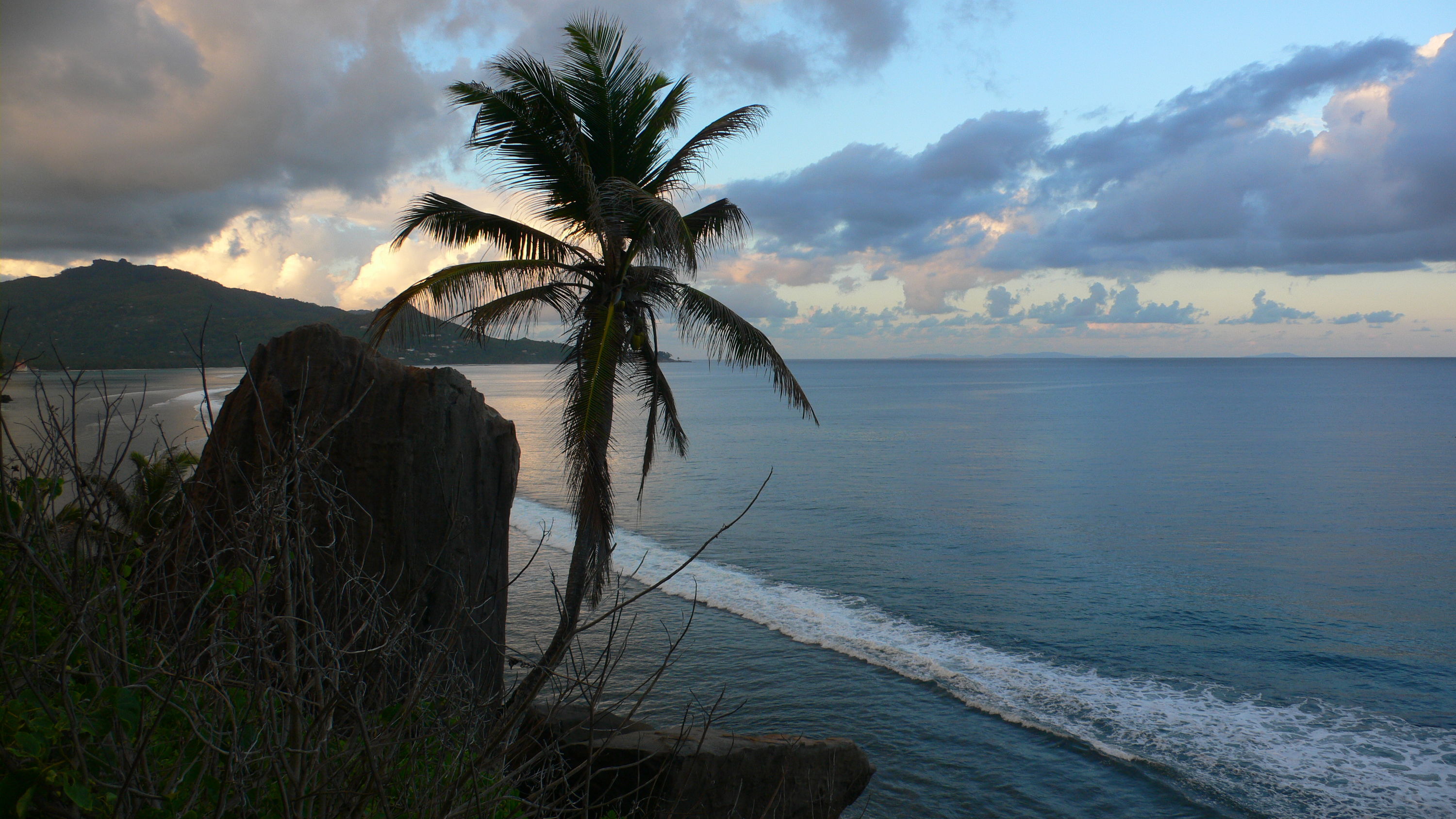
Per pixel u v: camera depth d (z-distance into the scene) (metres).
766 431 100.94
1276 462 71.06
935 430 101.56
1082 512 48.66
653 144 12.64
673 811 3.44
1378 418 114.19
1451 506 50.53
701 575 33.25
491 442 9.73
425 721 2.98
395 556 8.56
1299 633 27.08
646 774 8.68
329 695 2.46
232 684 2.31
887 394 189.38
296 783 2.33
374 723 2.82
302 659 2.57
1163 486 58.66
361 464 8.58
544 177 12.38
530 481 59.91
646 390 13.09
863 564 35.75
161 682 2.66
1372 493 55.31
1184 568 35.62
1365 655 25.03
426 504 8.84
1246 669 23.92
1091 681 22.83
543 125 11.88
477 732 3.08
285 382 8.62
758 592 30.72
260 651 2.32
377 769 2.64
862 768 10.40
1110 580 33.56
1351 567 36.03
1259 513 48.66
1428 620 28.50
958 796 16.78
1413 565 36.28
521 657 3.12
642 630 24.89
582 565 11.09
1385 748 18.95
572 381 11.48
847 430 101.94
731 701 20.34
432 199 12.09
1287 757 18.47
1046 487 57.97
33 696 2.37
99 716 2.28
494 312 12.09
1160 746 18.86
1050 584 32.81
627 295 12.31
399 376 9.10
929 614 28.61
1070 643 25.88
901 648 24.75
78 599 2.33
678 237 10.45
